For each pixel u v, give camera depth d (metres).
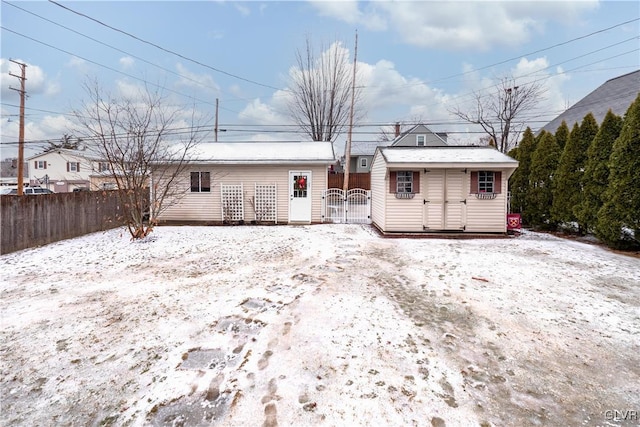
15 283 5.07
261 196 12.70
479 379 2.61
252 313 3.88
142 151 9.02
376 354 2.97
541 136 10.76
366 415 2.20
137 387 2.53
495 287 4.81
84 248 7.71
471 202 9.48
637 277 5.28
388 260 6.46
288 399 2.36
